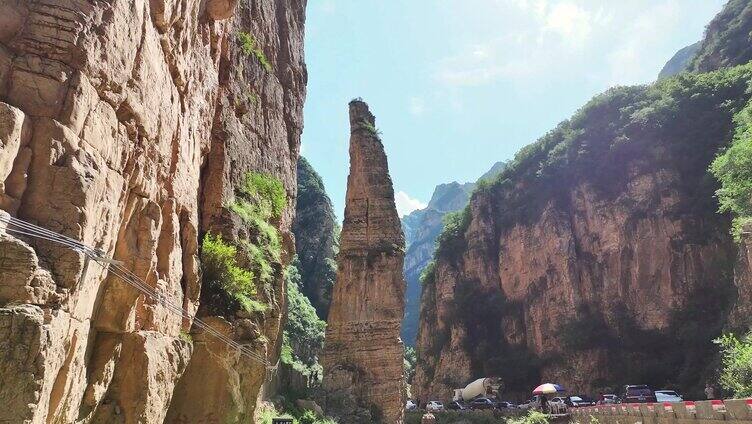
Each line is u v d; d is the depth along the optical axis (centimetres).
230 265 1995
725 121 8994
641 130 9812
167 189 1561
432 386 10844
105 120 1133
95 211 1069
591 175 10138
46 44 1015
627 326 8562
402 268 5303
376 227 5325
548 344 9512
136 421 1278
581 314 9212
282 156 3000
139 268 1315
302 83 3544
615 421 3512
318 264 9562
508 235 11138
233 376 1847
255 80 2712
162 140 1483
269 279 2309
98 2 1104
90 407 1164
